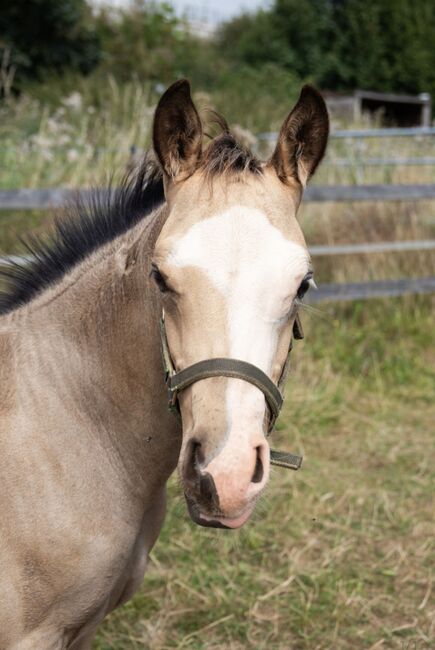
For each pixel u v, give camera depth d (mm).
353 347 5367
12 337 1812
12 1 10938
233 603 2822
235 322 1406
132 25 12672
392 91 23344
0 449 1646
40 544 1611
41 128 5938
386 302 5777
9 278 2002
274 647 2617
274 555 3162
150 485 1772
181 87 1558
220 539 3201
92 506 1660
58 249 1941
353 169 6562
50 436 1671
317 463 3988
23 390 1720
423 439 4328
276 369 1514
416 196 5652
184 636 2643
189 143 1589
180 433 1742
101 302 1776
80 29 11570
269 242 1453
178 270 1438
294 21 23906
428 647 2631
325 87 24016
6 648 1632
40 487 1628
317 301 5523
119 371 1729
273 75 11891
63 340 1781
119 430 1739
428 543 3271
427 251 6086
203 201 1491
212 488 1323
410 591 2951
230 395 1382
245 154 1569
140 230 1793
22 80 10148
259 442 1368
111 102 7402
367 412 4676
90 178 5242
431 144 7594
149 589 2889
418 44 22984
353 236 6047
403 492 3707
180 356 1470
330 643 2643
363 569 3082
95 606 1692
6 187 5234
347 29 23656
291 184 1612
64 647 1707
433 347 5484
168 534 3217
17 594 1608
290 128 1613
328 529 3373
